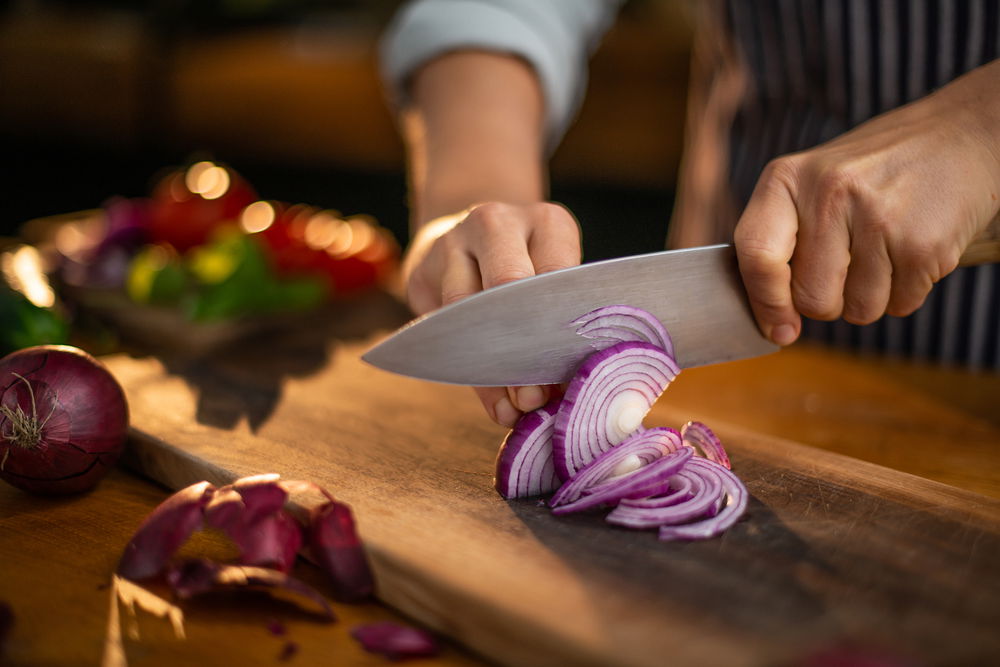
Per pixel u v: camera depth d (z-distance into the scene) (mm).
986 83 569
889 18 720
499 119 753
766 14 769
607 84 1384
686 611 478
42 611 500
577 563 508
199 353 785
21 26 1513
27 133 1589
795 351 826
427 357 565
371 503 558
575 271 577
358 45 1438
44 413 561
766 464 606
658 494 565
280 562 518
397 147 1522
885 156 561
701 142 881
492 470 599
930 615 480
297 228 926
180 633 492
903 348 805
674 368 581
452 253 595
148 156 1572
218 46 1461
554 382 587
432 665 486
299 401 688
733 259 606
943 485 582
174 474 609
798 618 476
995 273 753
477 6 802
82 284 879
